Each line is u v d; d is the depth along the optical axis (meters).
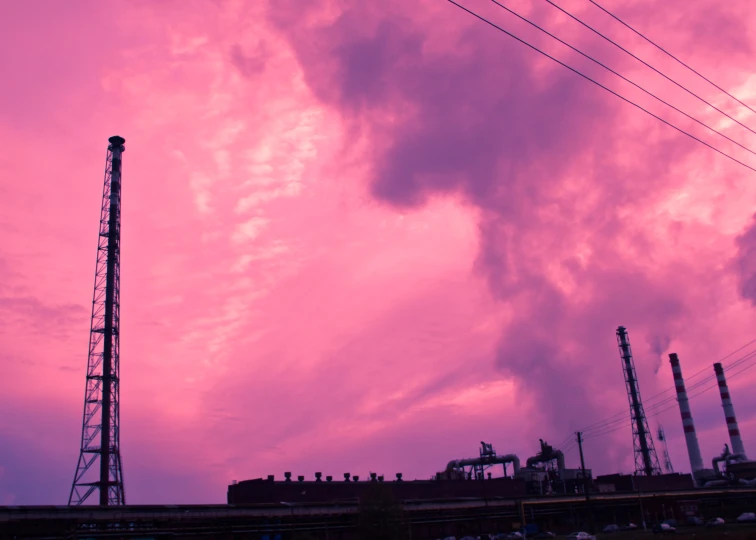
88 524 62.31
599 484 134.50
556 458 149.75
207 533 68.94
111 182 117.75
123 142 120.38
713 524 104.31
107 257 113.56
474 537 89.19
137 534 64.62
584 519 112.25
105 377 107.88
